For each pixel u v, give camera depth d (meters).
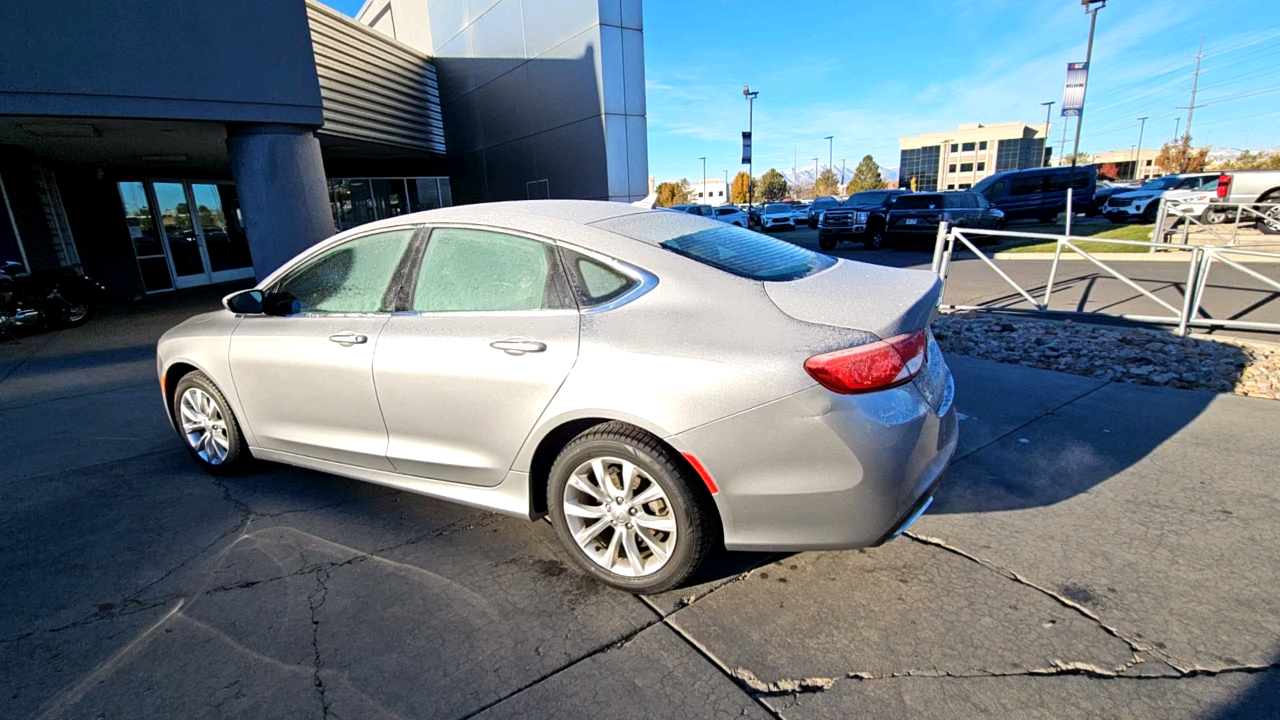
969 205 15.98
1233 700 1.91
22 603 2.60
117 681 2.15
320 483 3.68
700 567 2.44
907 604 2.41
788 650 2.20
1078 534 2.82
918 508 2.35
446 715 1.98
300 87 8.09
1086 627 2.25
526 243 2.73
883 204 20.72
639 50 13.05
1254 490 3.13
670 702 2.00
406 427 2.94
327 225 8.78
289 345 3.25
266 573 2.77
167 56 7.08
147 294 13.47
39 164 10.67
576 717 1.95
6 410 5.28
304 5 8.02
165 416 5.00
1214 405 4.25
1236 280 9.21
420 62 15.88
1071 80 19.64
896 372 2.22
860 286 2.59
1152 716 1.87
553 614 2.45
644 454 2.34
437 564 2.81
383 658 2.23
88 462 4.09
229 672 2.18
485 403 2.66
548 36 13.56
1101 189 30.14
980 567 2.62
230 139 8.12
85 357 7.33
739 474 2.23
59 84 6.54
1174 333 5.94
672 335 2.33
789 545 2.29
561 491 2.59
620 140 13.06
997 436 3.90
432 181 17.98
